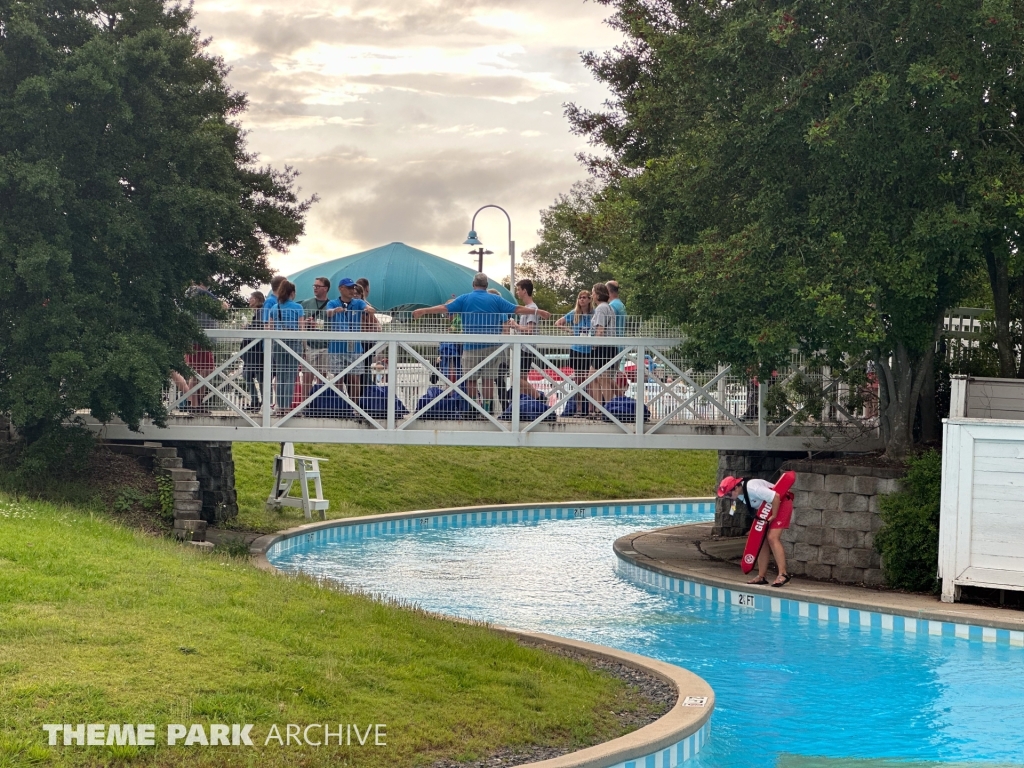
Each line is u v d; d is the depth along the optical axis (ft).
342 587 38.04
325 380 57.62
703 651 40.24
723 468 68.44
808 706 32.91
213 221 57.06
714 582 50.70
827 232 49.21
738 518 67.97
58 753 20.39
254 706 23.52
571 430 57.88
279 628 29.35
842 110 45.91
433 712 25.12
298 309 59.11
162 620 28.40
